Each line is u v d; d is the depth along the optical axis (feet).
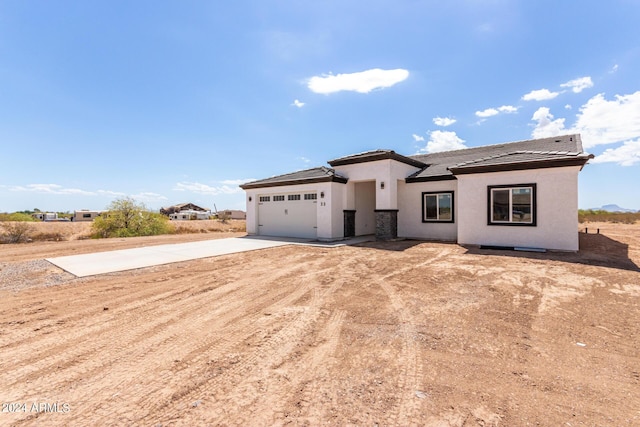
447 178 46.16
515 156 38.24
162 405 8.86
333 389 9.55
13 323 15.58
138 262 32.14
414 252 36.14
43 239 66.90
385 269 27.17
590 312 16.02
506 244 37.42
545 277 23.15
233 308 17.67
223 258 34.63
